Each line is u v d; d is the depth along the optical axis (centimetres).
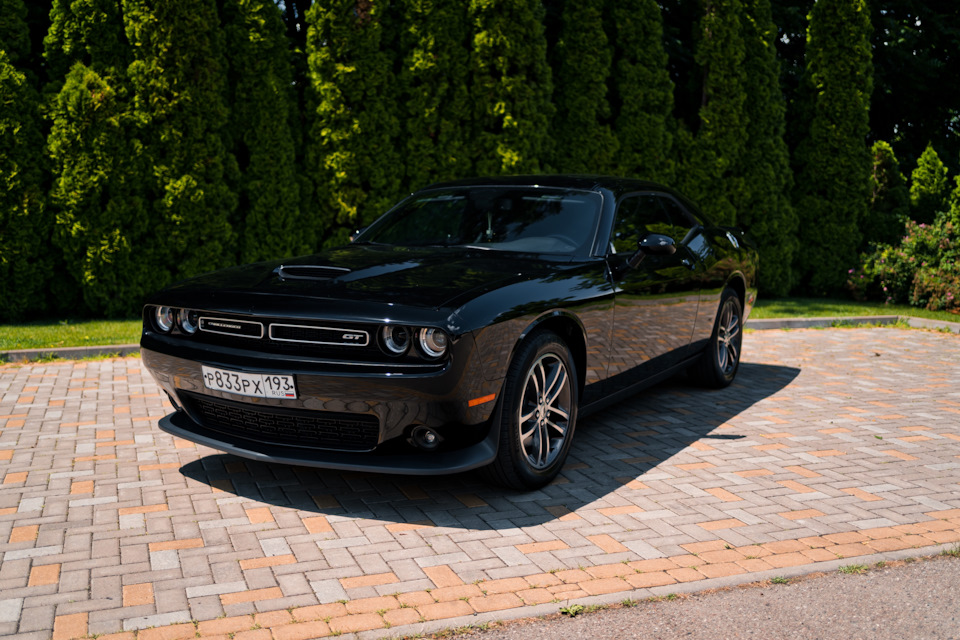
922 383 635
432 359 318
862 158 1220
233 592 272
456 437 332
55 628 246
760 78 1162
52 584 276
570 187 470
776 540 324
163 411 512
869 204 1273
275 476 391
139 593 271
